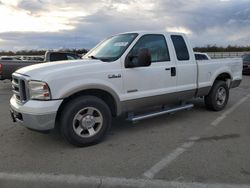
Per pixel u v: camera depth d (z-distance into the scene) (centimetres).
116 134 534
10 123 615
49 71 434
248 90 1150
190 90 620
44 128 427
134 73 511
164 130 556
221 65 706
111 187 335
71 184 343
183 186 332
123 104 505
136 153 436
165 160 406
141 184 339
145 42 539
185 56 611
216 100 707
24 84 445
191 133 534
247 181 340
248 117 655
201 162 396
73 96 460
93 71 462
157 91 550
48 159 417
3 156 431
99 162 404
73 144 458
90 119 466
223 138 502
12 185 343
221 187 328
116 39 562
